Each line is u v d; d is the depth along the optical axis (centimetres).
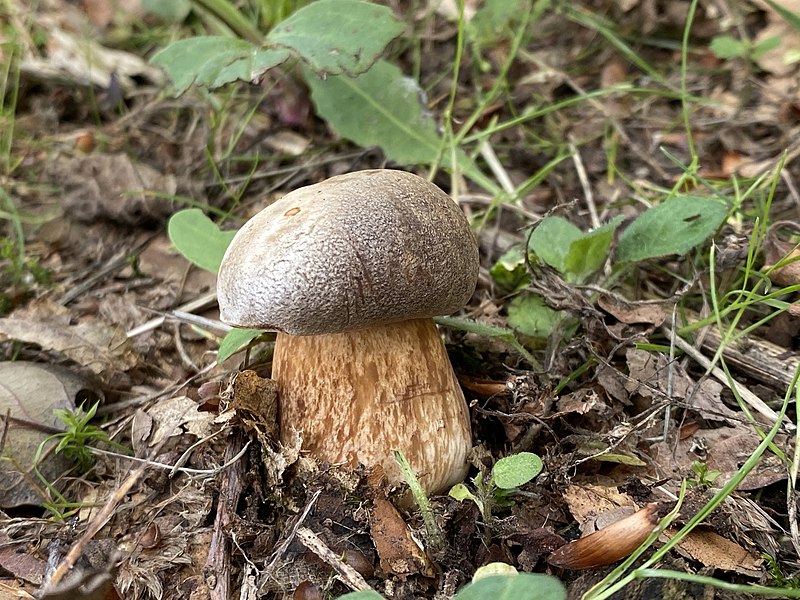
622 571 15
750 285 24
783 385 21
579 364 22
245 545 18
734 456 19
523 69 40
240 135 36
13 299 29
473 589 13
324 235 16
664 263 26
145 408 22
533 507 18
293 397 18
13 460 20
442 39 42
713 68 38
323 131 37
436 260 17
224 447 20
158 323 27
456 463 18
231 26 34
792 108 34
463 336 23
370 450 17
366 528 17
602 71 40
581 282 23
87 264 31
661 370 22
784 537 17
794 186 29
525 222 29
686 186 30
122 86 42
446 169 31
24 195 35
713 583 14
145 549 18
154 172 34
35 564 18
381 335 18
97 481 21
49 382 22
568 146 34
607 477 19
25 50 42
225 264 17
